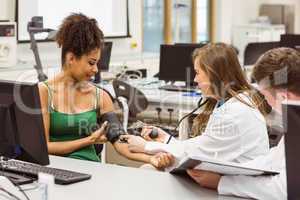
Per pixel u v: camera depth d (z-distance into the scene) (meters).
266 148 2.34
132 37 7.18
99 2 6.73
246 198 2.00
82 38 2.68
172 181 2.22
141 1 7.31
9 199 1.98
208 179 2.09
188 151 2.42
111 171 2.38
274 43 5.55
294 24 9.34
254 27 8.47
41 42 5.86
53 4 6.18
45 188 1.86
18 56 5.81
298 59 1.94
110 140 2.83
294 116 1.70
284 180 1.93
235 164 2.02
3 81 2.14
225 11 8.64
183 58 4.96
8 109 2.11
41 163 2.21
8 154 2.20
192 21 8.19
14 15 5.78
